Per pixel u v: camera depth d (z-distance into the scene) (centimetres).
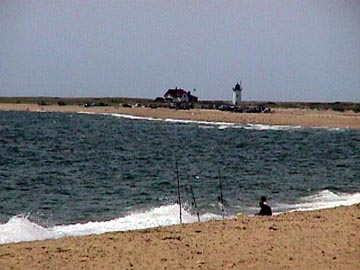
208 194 5253
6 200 5034
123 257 2020
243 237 2323
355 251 2108
